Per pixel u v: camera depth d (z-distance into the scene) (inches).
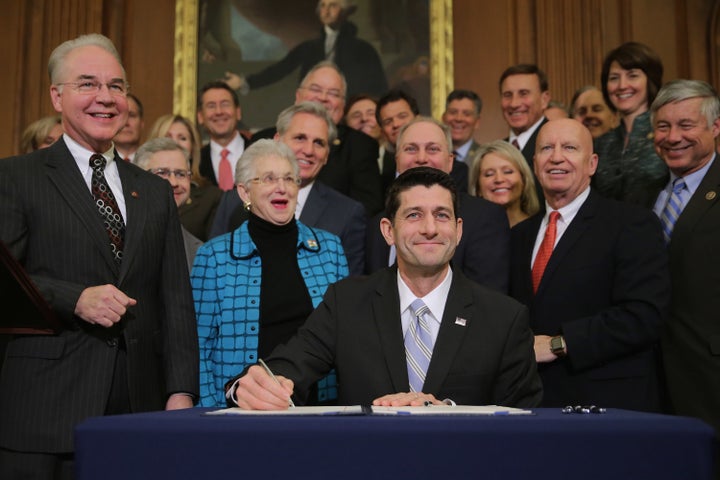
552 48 263.1
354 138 167.0
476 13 267.9
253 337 107.8
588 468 45.9
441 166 133.3
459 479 45.8
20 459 79.1
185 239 134.0
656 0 261.6
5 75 261.9
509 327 83.7
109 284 83.7
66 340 81.9
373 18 266.5
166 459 46.7
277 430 46.5
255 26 268.1
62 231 83.7
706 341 111.2
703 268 113.9
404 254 83.3
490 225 122.1
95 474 46.9
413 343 84.0
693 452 45.8
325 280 113.3
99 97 87.0
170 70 268.4
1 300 75.3
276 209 114.3
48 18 265.4
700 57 257.0
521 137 185.6
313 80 182.7
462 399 80.4
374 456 46.1
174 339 90.7
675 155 121.5
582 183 118.2
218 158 211.0
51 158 87.0
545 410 61.5
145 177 93.9
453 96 210.1
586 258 113.5
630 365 109.1
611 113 202.7
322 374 85.7
